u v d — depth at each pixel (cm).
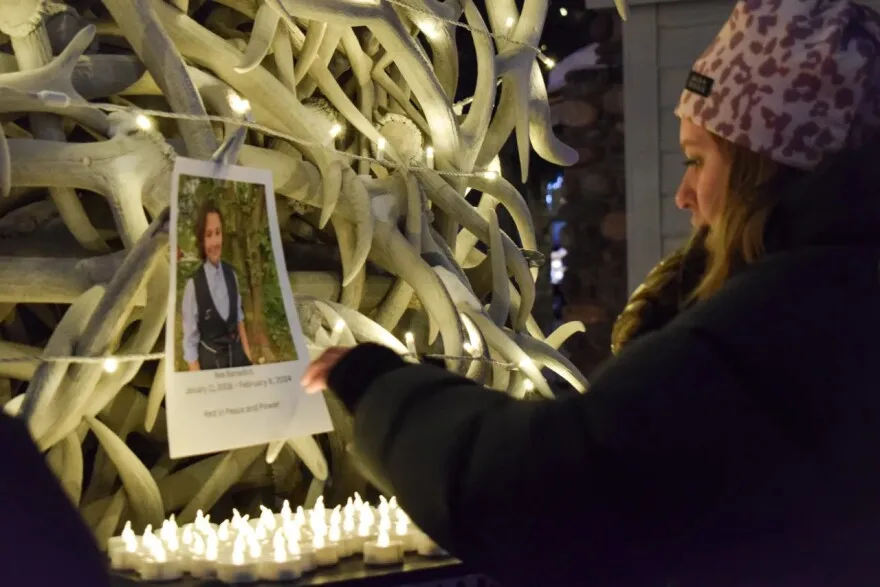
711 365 78
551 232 416
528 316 187
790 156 87
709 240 97
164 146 129
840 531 76
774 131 87
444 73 181
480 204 191
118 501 138
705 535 77
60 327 119
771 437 76
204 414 111
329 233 176
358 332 150
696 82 94
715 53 93
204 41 146
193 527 128
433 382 92
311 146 148
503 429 83
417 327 176
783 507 76
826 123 86
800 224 82
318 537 116
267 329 120
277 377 119
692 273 119
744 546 77
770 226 85
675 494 77
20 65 130
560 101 382
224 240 117
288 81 153
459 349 153
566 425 81
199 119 124
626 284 358
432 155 171
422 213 166
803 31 88
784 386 76
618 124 358
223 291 115
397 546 113
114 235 149
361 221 151
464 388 90
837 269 79
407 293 167
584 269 365
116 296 118
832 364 76
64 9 138
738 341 78
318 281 161
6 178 117
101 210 148
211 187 115
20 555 63
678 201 103
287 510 135
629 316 122
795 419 76
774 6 90
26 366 136
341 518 130
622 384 80
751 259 86
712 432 76
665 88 323
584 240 364
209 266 114
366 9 153
